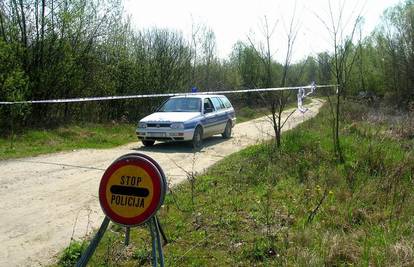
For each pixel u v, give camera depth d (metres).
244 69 33.53
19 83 14.93
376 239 5.13
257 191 7.56
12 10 16.41
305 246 5.08
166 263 4.76
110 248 5.14
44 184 8.46
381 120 16.97
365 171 8.48
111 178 3.60
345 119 16.45
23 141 13.83
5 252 5.24
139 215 3.52
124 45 21.58
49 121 16.95
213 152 12.66
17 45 16.02
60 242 5.58
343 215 6.11
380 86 34.28
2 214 6.62
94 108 20.06
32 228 6.06
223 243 5.32
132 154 3.62
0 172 9.46
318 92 40.34
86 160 11.12
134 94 21.52
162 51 24.06
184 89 26.17
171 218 6.20
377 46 35.03
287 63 11.77
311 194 7.15
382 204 6.61
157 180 3.51
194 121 13.29
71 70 17.73
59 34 17.27
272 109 11.02
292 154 9.71
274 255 4.95
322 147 10.23
